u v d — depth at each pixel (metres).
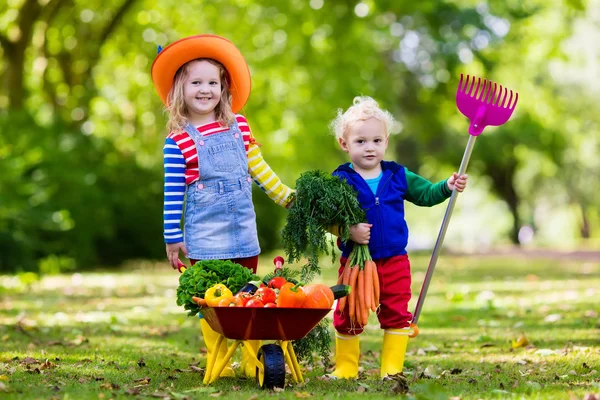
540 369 4.58
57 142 16.31
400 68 25.72
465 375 4.45
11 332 6.32
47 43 17.95
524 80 26.86
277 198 4.67
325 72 18.50
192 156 4.43
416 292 10.55
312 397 3.70
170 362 4.94
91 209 16.20
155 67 4.57
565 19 21.55
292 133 18.95
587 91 34.34
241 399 3.63
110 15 18.98
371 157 4.52
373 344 6.03
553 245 33.94
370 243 4.44
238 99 4.77
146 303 9.13
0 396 3.60
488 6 23.33
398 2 18.08
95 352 5.28
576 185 41.38
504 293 10.12
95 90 19.00
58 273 15.09
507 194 38.00
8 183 13.84
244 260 4.52
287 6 17.81
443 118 26.61
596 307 7.89
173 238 4.38
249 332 3.89
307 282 4.32
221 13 18.72
